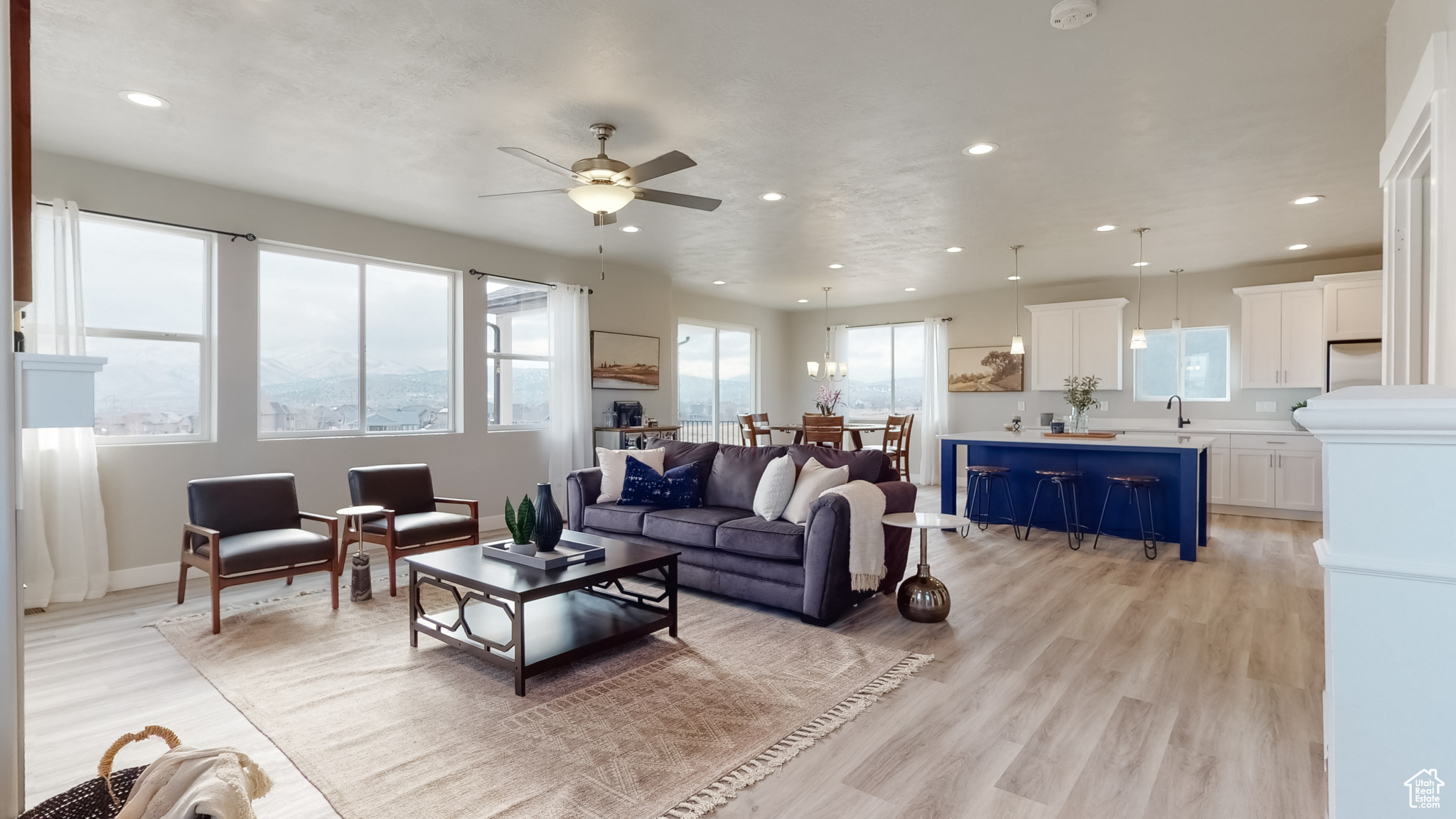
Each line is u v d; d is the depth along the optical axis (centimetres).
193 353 451
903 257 671
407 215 520
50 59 285
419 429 567
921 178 432
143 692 273
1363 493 64
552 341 650
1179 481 510
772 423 1043
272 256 487
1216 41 269
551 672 294
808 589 355
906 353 978
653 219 533
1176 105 326
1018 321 859
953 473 622
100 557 402
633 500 455
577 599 364
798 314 1065
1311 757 224
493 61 288
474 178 435
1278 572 458
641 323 741
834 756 227
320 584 433
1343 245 609
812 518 355
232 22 258
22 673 146
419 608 323
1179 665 301
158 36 267
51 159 389
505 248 614
